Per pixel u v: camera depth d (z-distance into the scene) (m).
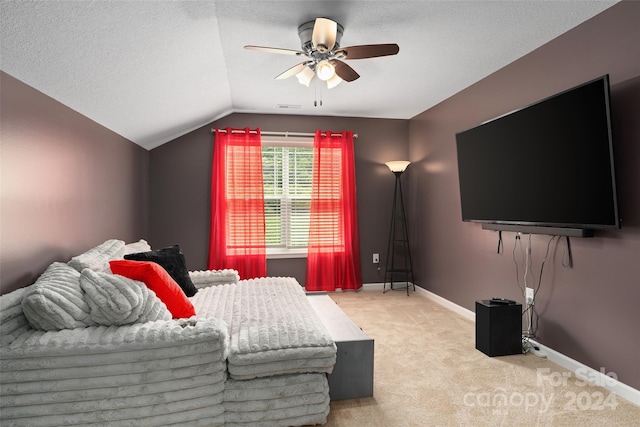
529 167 2.86
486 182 3.39
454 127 4.18
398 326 3.63
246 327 2.14
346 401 2.24
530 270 3.08
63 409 1.62
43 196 2.23
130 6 1.91
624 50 2.29
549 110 2.63
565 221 2.56
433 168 4.66
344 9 2.39
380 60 3.24
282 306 2.58
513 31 2.70
